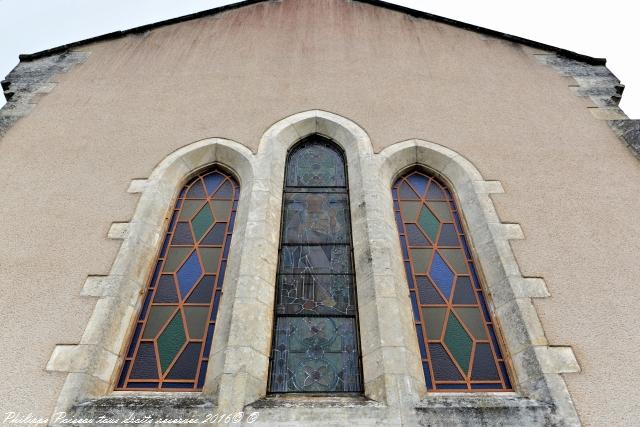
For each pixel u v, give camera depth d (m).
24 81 7.39
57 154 6.11
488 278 4.92
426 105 6.92
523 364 4.18
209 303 4.76
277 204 5.60
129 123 6.60
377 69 7.58
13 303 4.46
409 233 5.49
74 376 3.93
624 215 5.40
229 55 7.90
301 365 4.29
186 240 5.39
